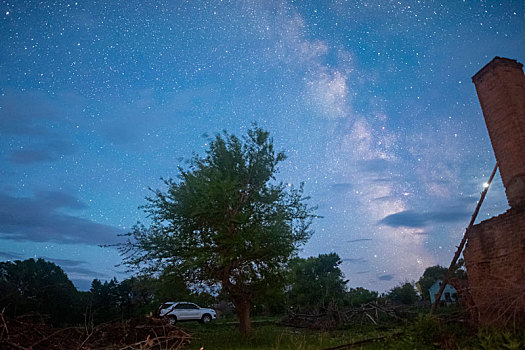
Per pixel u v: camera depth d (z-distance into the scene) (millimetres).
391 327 17594
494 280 10773
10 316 8992
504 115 11383
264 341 14039
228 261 15539
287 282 17344
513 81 11570
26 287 9945
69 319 25109
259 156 17953
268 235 15992
